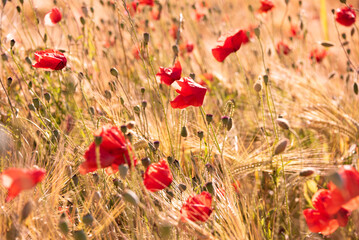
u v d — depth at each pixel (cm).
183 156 239
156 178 198
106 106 240
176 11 395
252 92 294
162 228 196
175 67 221
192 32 387
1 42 268
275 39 412
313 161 232
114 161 193
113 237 211
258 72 323
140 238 204
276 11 493
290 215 226
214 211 207
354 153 245
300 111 269
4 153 222
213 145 232
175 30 351
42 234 200
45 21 266
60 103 261
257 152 232
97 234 203
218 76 331
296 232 222
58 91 260
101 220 207
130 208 211
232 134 253
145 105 229
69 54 269
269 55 319
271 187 238
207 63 347
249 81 295
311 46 363
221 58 232
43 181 213
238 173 226
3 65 261
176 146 232
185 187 208
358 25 446
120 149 191
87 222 194
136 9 327
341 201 185
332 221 193
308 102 271
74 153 225
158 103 266
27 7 340
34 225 201
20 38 282
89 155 190
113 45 330
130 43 332
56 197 209
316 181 239
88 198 212
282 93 298
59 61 226
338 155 252
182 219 197
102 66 285
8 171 181
